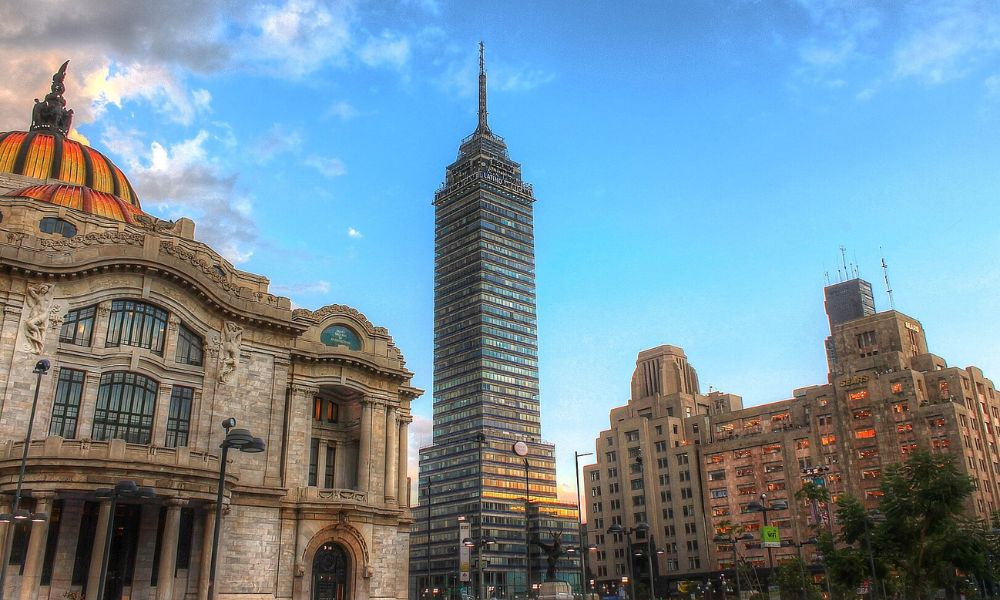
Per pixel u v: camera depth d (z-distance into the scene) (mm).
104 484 51875
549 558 63906
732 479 167375
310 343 73562
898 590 98375
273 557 64875
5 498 51000
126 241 61438
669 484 177375
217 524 40812
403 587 76250
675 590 167875
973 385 153625
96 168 84312
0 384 54156
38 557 49531
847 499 86875
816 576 142750
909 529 79375
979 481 140250
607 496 188375
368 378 76125
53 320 57281
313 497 68125
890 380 151000
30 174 79438
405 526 78500
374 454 74875
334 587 68500
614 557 182125
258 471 66062
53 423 56094
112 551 57562
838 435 154375
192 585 59250
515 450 76000
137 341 61531
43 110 90000
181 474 55219
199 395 64000
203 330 65375
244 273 75188
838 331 173125
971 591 96500
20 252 56594
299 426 70625
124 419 59375
